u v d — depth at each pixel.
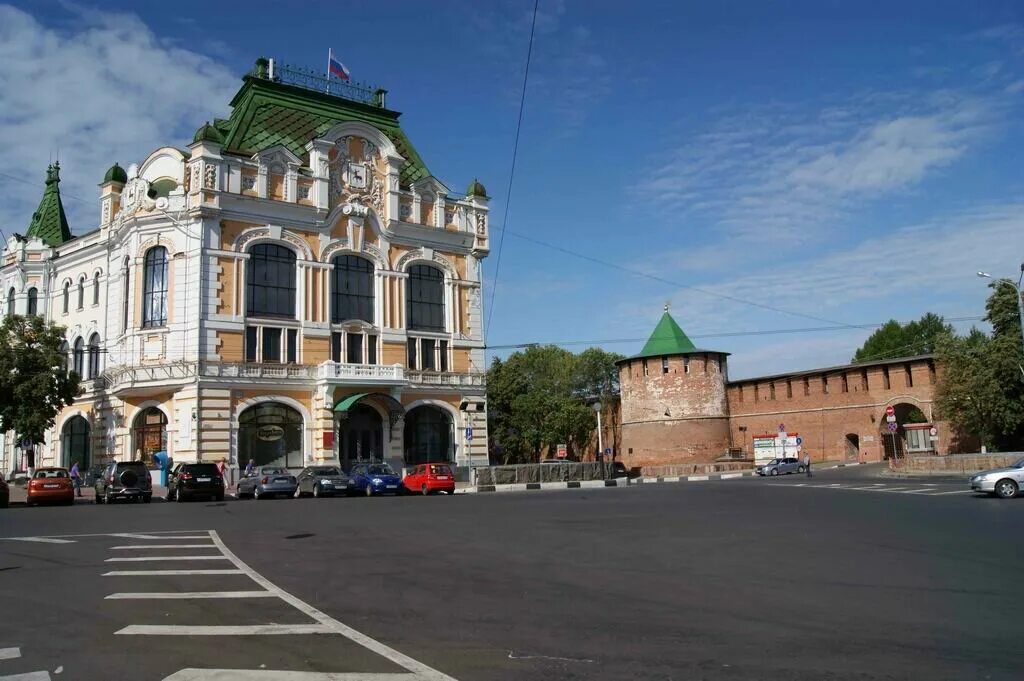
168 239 48.81
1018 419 58.56
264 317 50.19
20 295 60.66
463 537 19.53
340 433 52.88
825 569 13.68
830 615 10.11
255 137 52.50
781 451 72.75
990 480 30.69
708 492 37.84
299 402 50.59
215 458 46.94
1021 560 14.32
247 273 49.94
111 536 20.42
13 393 46.56
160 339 48.12
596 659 8.10
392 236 56.38
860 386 70.56
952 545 16.39
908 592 11.55
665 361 78.06
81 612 10.55
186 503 36.56
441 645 8.71
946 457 51.75
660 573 13.56
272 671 7.70
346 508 30.91
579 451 90.81
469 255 60.38
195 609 10.73
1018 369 58.34
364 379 51.97
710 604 10.89
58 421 57.00
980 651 8.31
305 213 52.16
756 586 12.19
